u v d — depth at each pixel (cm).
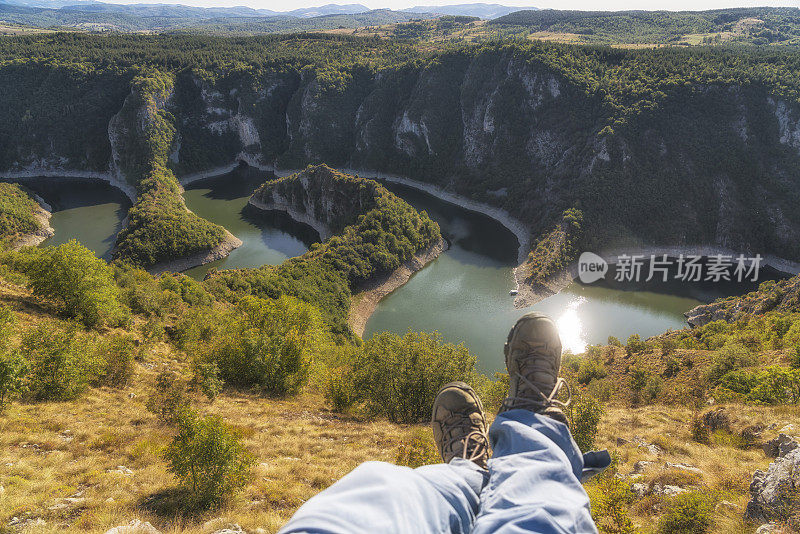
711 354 3359
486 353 7481
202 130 19188
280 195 14012
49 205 14138
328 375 2303
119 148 17100
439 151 16925
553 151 14188
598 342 7750
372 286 9438
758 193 12094
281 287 7769
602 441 1413
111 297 2998
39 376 1745
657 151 12669
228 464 888
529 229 12838
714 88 12975
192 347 3022
